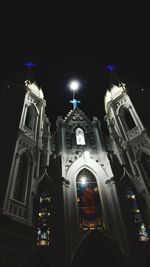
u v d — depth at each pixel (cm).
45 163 2850
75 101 4053
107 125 3775
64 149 3008
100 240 2139
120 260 2005
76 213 2372
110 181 2627
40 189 2553
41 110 3600
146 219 2391
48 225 2266
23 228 2108
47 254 2006
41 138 3191
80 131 3422
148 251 2064
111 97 4034
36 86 3984
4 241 1933
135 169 2870
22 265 1927
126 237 2131
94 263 2019
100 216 2411
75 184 2647
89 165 2823
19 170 2634
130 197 2573
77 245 2100
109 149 3167
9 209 2172
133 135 3241
